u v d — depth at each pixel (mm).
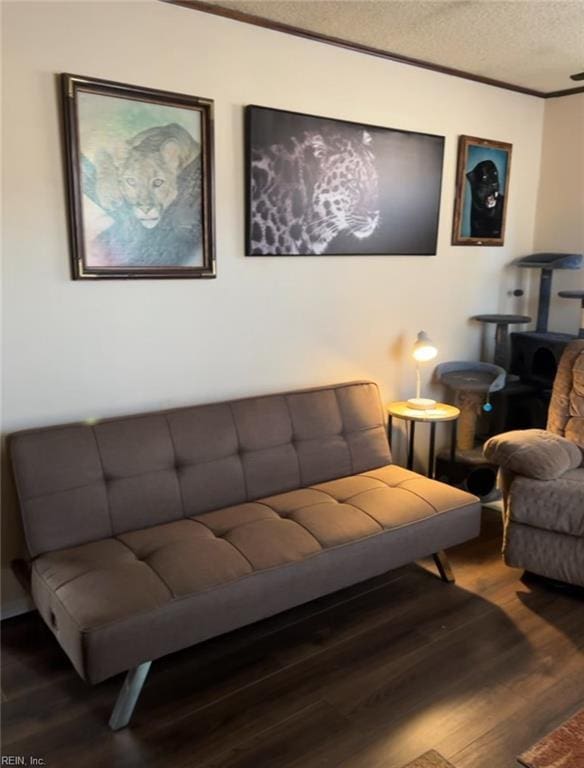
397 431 3395
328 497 2480
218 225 2570
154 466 2287
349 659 2092
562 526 2408
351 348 3129
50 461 2098
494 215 3617
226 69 2475
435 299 3449
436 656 2107
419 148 3129
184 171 2424
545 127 3770
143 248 2373
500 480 2729
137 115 2273
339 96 2820
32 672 2010
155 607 1730
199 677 1997
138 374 2465
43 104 2092
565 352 3057
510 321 3479
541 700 1896
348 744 1722
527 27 2578
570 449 2652
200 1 2342
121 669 1686
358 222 2986
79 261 2229
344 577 2135
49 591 1843
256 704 1875
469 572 2689
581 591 2518
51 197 2156
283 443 2621
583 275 3688
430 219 3271
